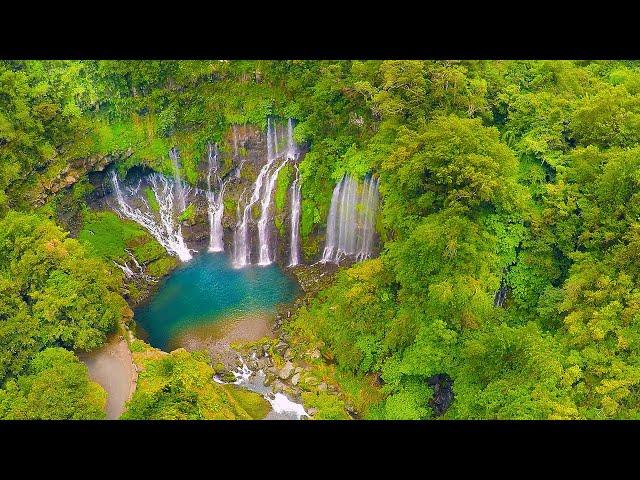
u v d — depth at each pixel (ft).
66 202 216.13
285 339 190.90
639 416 131.23
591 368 139.23
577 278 152.46
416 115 187.11
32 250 171.63
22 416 141.08
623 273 148.15
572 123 177.68
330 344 184.44
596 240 156.87
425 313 163.43
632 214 155.33
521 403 134.72
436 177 165.89
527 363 141.49
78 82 216.74
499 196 161.58
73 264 172.24
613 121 170.40
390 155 179.63
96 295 173.17
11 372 156.35
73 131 216.74
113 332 180.45
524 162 179.01
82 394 149.79
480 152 163.73
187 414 154.51
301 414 169.58
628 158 155.43
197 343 191.42
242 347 189.57
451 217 160.04
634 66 204.13
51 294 166.61
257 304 205.57
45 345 163.63
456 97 189.78
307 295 206.80
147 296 210.79
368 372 175.52
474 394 145.28
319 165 210.38
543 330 159.33
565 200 165.78
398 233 179.93
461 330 156.66
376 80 201.87
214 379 179.73
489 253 160.86
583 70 201.05
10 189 201.46
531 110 188.55
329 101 211.41
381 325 175.01
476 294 153.89
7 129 198.80
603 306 146.51
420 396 162.71
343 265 212.84
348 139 208.54
